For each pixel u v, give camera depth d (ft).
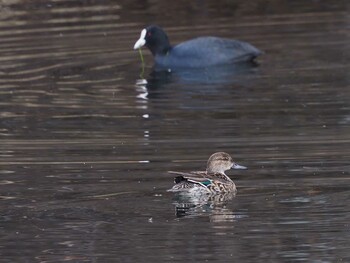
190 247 41.27
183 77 73.77
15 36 83.82
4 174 50.34
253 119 61.26
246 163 51.88
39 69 75.20
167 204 45.52
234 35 84.48
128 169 50.93
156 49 78.28
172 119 61.52
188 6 91.71
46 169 51.08
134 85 70.95
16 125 60.59
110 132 58.70
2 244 41.70
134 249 41.29
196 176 47.11
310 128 58.70
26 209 45.11
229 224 43.42
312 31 84.64
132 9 90.94
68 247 41.39
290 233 42.29
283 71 73.77
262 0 93.35
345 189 46.96
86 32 84.99
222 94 67.72
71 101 66.33
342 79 70.44
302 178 48.78
